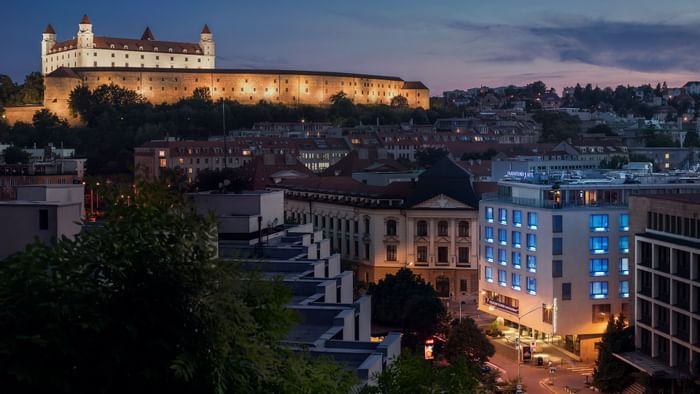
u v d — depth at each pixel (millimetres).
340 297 75625
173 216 33250
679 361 106375
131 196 34094
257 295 35562
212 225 33656
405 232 172625
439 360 108812
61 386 28219
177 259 32031
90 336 29516
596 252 134125
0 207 62375
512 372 122062
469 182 172750
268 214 95438
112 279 30844
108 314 29984
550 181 146750
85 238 32344
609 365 112625
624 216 134125
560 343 136500
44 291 29625
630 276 121750
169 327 30453
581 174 163625
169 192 35062
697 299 102500
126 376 30312
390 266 173500
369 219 175250
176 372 28562
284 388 33781
